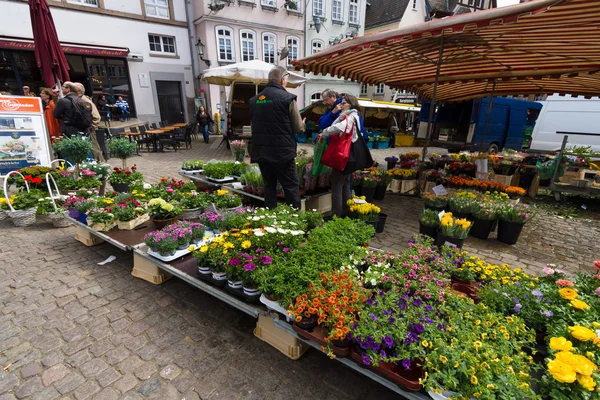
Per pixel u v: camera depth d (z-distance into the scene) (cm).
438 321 171
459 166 665
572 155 689
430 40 446
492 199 449
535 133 1081
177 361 208
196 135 1562
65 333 230
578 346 151
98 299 271
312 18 1853
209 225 330
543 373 159
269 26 1703
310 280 197
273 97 338
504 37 396
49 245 373
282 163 351
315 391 188
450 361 142
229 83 1130
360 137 388
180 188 444
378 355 153
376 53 495
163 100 1565
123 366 203
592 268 352
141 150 1154
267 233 248
